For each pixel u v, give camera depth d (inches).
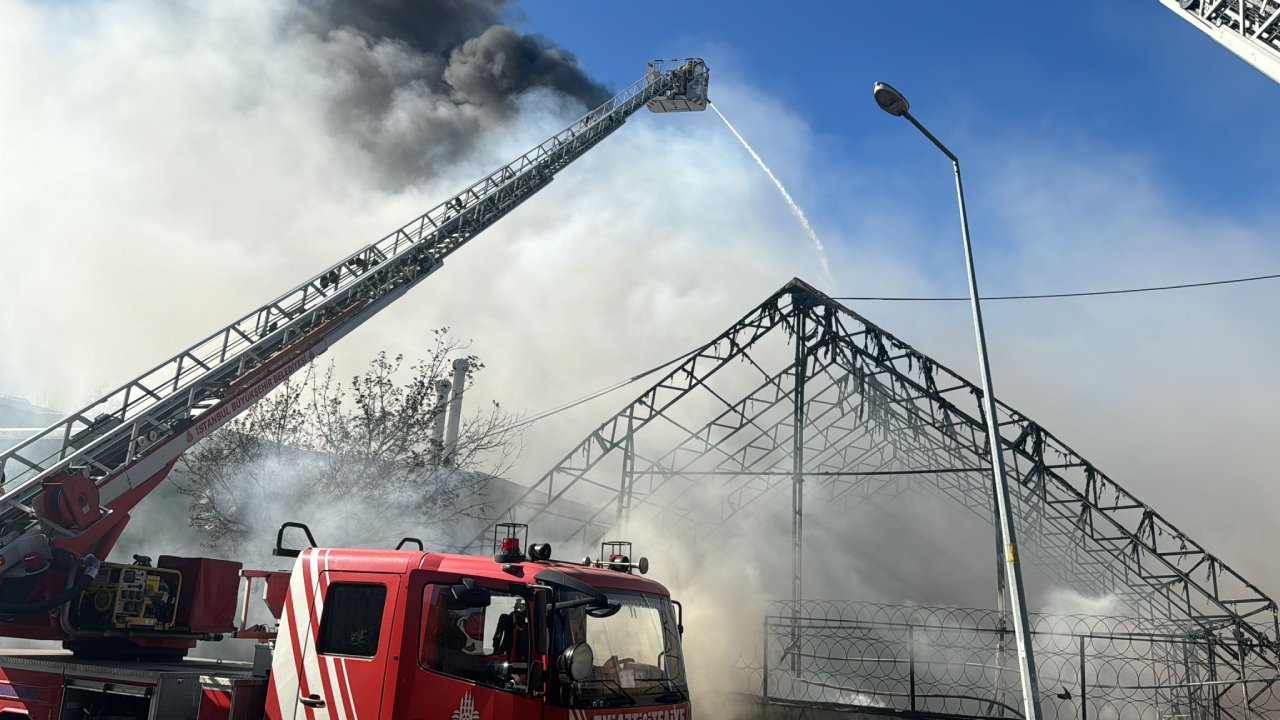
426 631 302.8
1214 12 681.0
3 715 381.1
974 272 615.2
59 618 406.6
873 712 816.9
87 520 466.0
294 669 318.3
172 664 410.0
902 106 613.0
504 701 287.9
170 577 437.1
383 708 296.4
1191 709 866.8
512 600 301.7
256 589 397.1
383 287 805.9
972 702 972.6
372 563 317.7
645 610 335.9
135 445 531.2
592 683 298.5
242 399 608.1
